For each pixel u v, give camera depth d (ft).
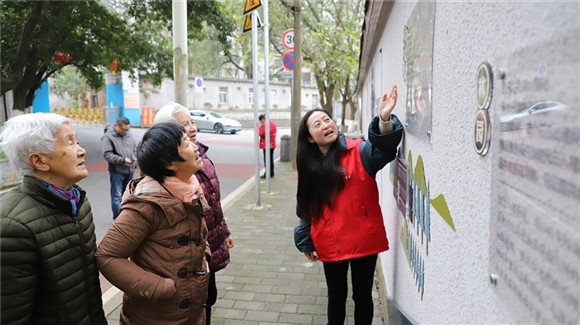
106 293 12.77
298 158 8.32
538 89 2.27
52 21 39.63
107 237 5.90
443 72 4.52
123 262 5.82
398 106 8.73
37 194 4.99
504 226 2.76
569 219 1.95
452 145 4.18
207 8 41.55
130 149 20.85
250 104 148.56
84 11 40.93
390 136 6.99
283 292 12.72
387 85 10.94
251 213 22.30
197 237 6.41
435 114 4.94
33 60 43.21
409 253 7.20
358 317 8.45
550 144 2.13
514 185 2.58
